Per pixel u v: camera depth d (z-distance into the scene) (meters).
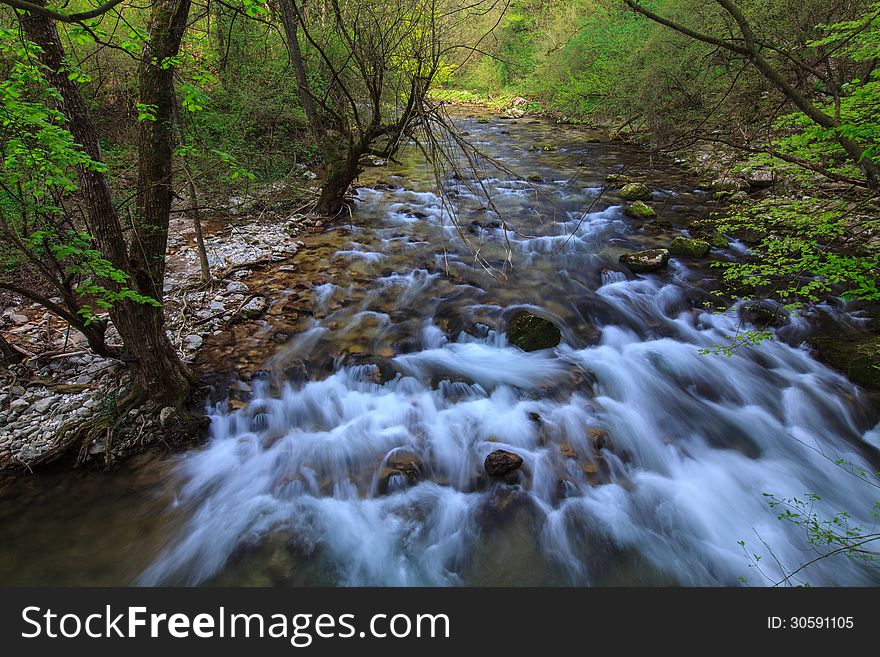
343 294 7.50
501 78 24.94
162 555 3.95
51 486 4.41
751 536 4.14
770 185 10.56
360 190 12.16
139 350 4.68
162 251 4.55
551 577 3.84
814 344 6.33
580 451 4.94
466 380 5.82
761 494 4.53
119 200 6.61
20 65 3.55
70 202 4.79
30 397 5.06
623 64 16.56
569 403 5.55
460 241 9.45
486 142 16.84
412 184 12.69
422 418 5.35
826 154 6.09
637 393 5.73
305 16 10.28
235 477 4.66
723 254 8.72
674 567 3.90
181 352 5.92
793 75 6.95
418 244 9.28
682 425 5.34
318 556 3.99
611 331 6.89
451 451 4.93
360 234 9.63
